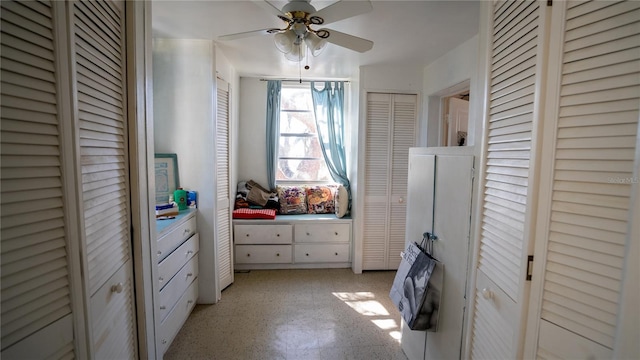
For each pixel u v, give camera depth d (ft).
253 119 11.41
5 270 1.82
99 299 2.73
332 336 6.61
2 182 1.79
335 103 11.32
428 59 8.53
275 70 9.91
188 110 7.48
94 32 2.68
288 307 7.82
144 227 3.68
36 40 1.98
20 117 1.88
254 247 10.14
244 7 5.44
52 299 2.15
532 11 2.61
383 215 10.01
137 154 3.49
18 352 1.91
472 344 3.72
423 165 5.54
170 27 6.43
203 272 7.88
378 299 8.30
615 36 2.05
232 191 9.55
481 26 3.86
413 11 5.50
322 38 5.42
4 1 1.77
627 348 1.96
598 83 2.14
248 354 5.97
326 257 10.42
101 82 2.82
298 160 11.90
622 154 2.04
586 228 2.22
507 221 2.99
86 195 2.51
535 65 2.55
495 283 3.18
